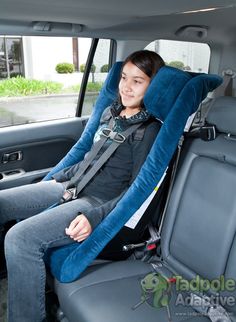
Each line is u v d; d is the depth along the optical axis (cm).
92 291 127
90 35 207
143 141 149
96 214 139
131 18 172
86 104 252
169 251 151
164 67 151
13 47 207
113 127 158
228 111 139
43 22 174
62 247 143
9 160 216
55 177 176
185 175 149
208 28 211
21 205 161
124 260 153
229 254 127
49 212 143
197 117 155
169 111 147
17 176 218
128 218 138
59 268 134
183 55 245
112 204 143
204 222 136
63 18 165
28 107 226
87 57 236
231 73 243
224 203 131
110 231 136
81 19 169
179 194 150
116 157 154
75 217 143
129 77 157
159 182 144
